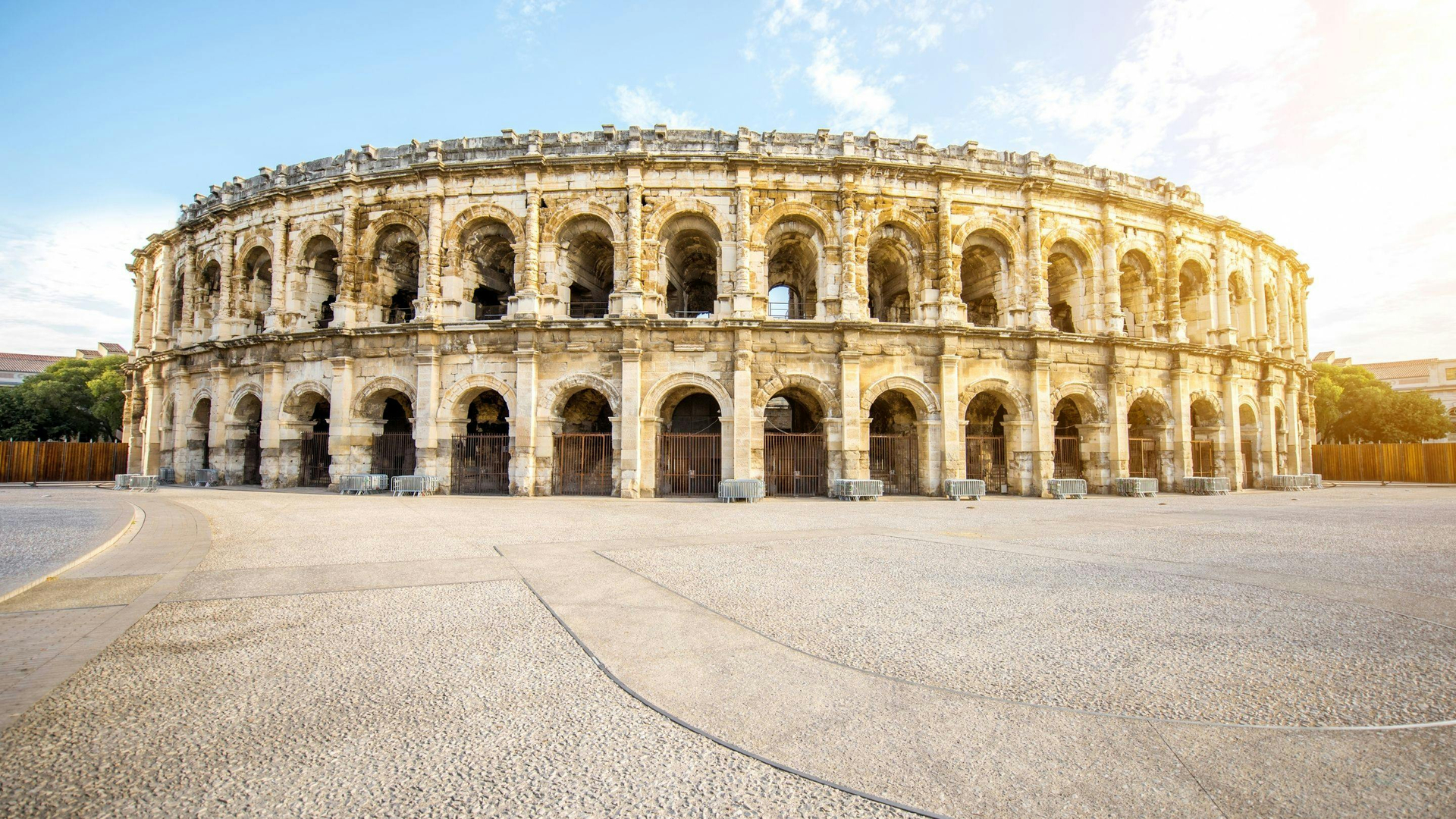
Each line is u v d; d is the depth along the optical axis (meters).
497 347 33.91
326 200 37.16
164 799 4.62
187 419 41.47
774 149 35.03
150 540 16.50
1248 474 43.69
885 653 7.88
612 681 6.97
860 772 5.00
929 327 33.91
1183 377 38.72
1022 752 5.33
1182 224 41.31
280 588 11.36
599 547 16.09
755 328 33.03
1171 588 11.48
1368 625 9.18
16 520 19.64
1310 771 5.01
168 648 8.05
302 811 4.48
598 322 33.00
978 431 40.19
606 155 33.97
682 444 34.78
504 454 35.19
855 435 33.09
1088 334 37.53
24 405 64.75
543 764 5.18
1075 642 8.32
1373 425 72.19
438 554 14.93
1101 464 36.78
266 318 37.72
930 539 17.70
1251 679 7.07
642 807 4.57
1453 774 4.96
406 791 4.76
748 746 5.44
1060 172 38.00
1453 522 22.28
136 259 52.34
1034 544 16.84
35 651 7.82
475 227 36.09
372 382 35.06
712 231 35.22
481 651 7.96
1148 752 5.34
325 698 6.51
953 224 35.75
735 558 14.50
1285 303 48.78
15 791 4.66
